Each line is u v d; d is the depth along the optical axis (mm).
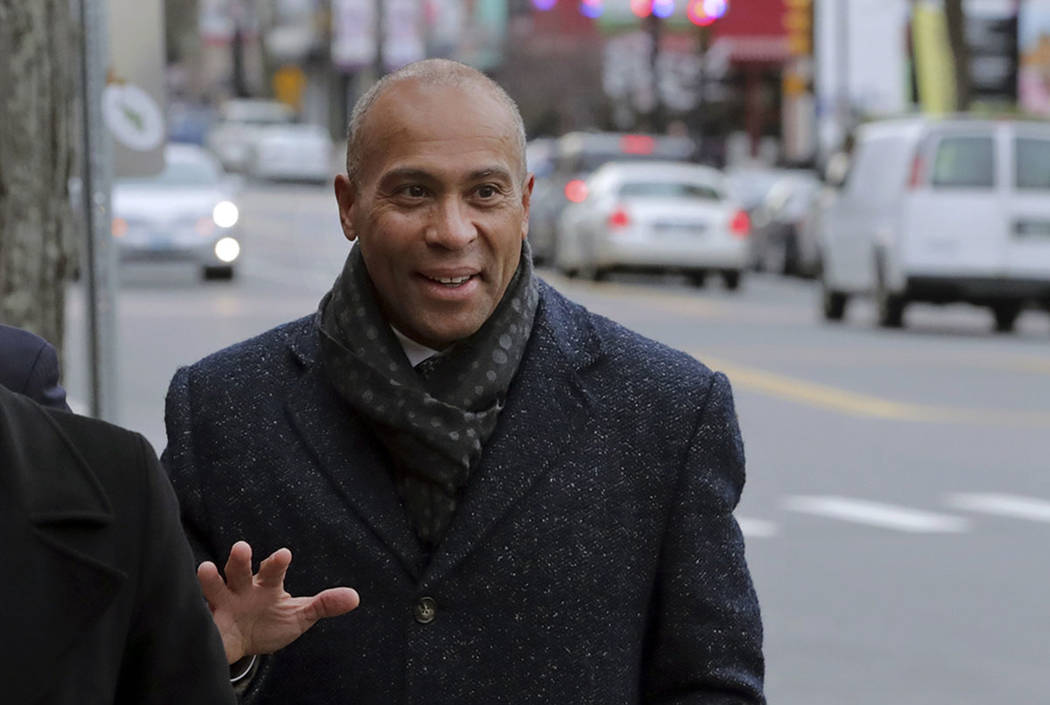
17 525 2391
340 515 3645
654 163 36969
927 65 44781
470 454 3605
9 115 6449
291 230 48125
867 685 8672
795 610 10062
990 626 9789
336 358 3629
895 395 18984
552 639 3617
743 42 67500
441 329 3617
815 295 33594
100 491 2455
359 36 89938
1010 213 24969
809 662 9047
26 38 6465
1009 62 48406
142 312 26172
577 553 3637
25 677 2375
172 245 32156
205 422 3740
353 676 3607
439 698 3578
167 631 2533
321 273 34656
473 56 79500
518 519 3629
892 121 27406
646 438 3715
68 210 6668
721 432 3754
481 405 3652
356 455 3672
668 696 3756
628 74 73000
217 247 32344
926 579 10844
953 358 22391
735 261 34000
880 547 11742
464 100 3600
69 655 2408
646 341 3834
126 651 2531
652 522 3705
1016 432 16672
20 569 2383
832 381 20000
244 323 24641
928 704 8398
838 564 11234
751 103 68125
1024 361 22203
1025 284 24984
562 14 75125
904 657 9164
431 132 3572
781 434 16406
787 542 11883
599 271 34469
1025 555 11555
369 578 3621
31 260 6520
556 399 3701
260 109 79375
